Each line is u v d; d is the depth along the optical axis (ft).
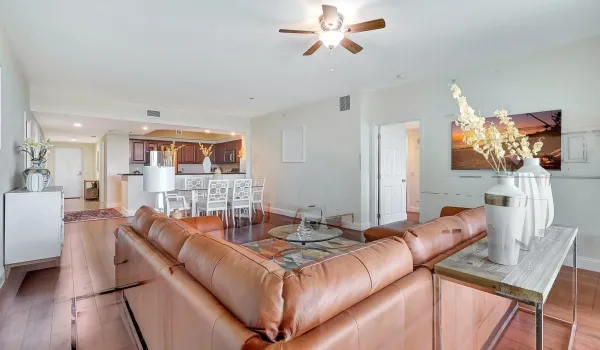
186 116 21.66
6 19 8.52
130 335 6.42
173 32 9.47
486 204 4.55
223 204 17.83
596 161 9.91
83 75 13.56
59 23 8.80
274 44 10.42
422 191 14.70
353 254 3.65
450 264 4.30
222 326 2.86
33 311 7.42
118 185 25.77
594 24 9.04
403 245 4.24
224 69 12.94
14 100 11.21
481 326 5.63
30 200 10.31
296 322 2.69
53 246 10.67
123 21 8.73
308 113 19.92
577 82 10.26
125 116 18.98
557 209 10.69
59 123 19.93
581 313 7.27
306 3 7.90
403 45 10.52
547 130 10.89
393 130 18.47
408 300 3.64
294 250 12.23
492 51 11.09
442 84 13.94
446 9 8.18
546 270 4.14
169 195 18.44
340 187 17.87
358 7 8.07
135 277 6.06
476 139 4.98
